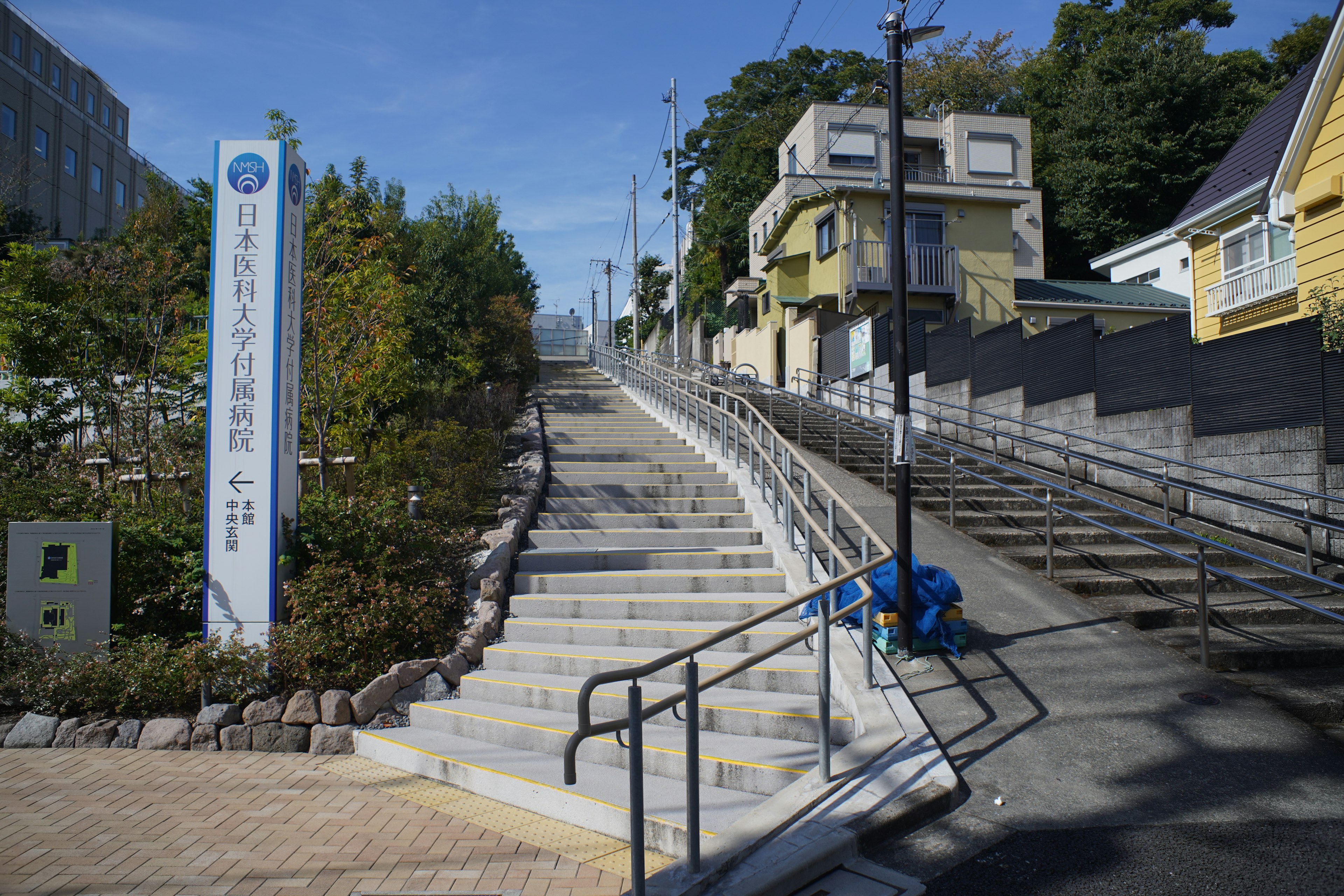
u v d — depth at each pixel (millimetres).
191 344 9961
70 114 37062
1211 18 32219
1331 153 10438
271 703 5594
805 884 3266
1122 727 4656
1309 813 3773
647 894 3102
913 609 5594
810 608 5988
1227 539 8562
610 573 7141
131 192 41688
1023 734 4578
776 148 35062
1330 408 7895
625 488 9406
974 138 27844
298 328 6840
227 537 6312
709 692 5242
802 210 23391
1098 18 33531
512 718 5230
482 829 4184
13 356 9016
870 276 20312
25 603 6176
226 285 6500
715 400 15258
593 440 12078
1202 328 15500
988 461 8391
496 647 6180
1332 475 7855
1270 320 13773
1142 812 3809
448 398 14094
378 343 9523
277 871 3697
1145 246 22188
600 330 53750
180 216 18000
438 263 17672
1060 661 5531
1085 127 29297
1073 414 11000
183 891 3504
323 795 4684
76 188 37375
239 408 6418
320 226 9531
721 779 4270
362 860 3816
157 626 6508
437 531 7301
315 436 10273
